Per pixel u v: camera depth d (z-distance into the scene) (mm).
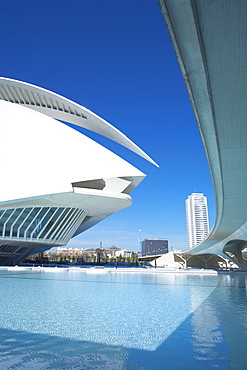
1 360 4512
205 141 7992
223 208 17469
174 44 4641
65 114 37375
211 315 7996
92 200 30000
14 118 30594
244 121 6766
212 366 4277
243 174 10516
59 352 4902
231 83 5480
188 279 22547
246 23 4203
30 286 14984
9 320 7203
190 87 5641
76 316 7707
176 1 3846
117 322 7070
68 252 158125
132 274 28766
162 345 5289
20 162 28703
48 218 31625
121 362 4457
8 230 30125
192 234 151875
